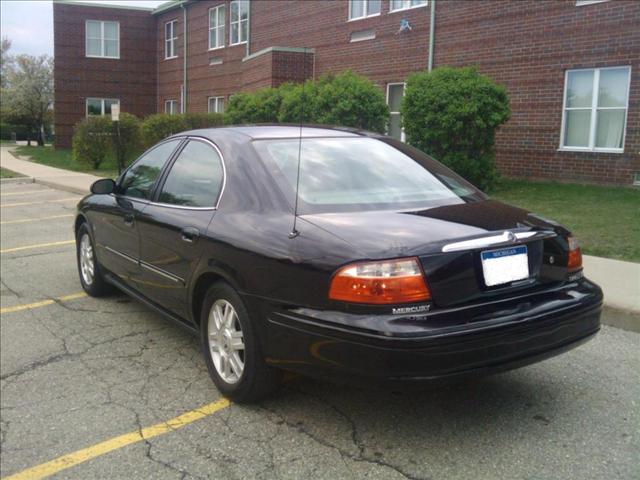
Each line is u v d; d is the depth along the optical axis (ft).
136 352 15.92
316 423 11.99
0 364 15.25
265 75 64.75
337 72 62.28
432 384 10.06
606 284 20.02
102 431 11.93
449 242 10.53
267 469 10.49
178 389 13.69
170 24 102.37
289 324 11.05
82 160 73.15
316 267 10.70
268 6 73.46
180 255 14.05
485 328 10.28
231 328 12.71
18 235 32.91
